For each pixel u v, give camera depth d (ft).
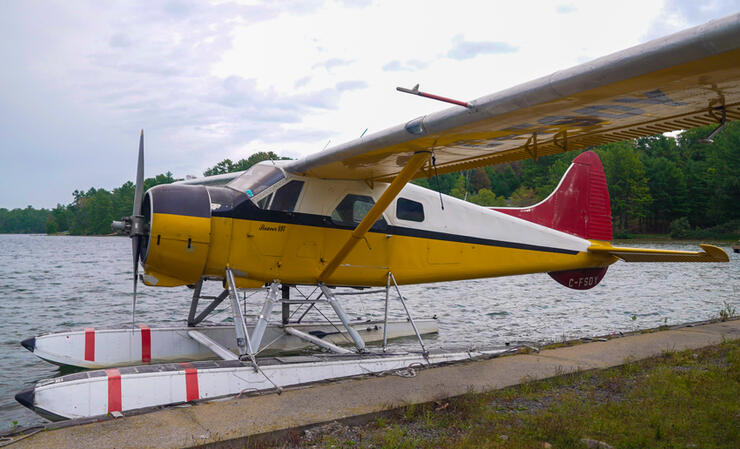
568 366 18.56
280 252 20.92
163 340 24.35
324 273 21.59
